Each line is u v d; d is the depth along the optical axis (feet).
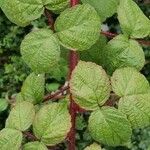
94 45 1.81
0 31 5.37
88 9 1.58
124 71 1.63
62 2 1.60
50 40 1.56
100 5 1.74
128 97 1.60
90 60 1.83
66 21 1.58
